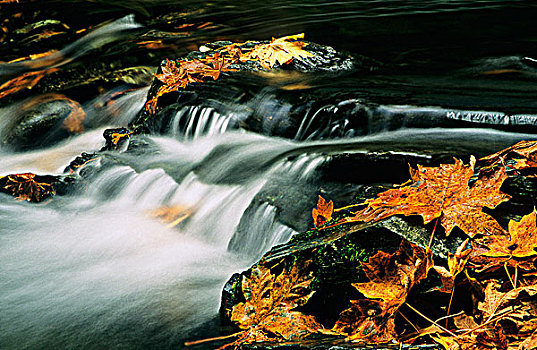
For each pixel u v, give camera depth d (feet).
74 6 30.35
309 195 11.05
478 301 6.72
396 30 23.50
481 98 14.02
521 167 8.41
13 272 11.44
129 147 16.12
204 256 11.28
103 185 14.96
